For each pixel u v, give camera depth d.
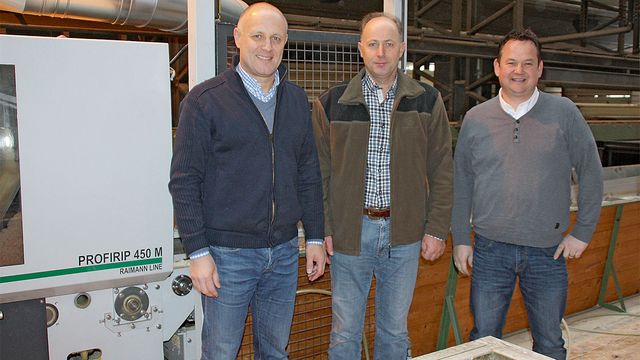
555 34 5.45
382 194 1.87
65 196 1.59
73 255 1.62
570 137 1.91
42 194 1.56
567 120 1.90
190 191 1.52
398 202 1.86
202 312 1.94
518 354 1.38
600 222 3.52
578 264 3.47
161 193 1.73
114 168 1.65
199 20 1.86
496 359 1.41
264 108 1.61
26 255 1.55
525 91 1.88
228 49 2.03
